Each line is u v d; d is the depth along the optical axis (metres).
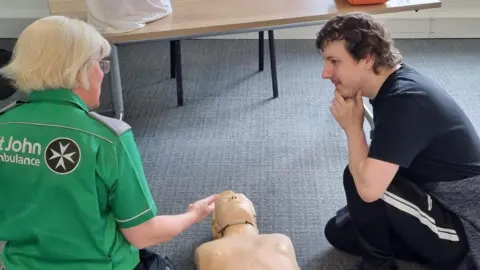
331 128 2.79
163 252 2.06
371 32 1.51
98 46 1.30
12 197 1.29
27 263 1.35
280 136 2.74
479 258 1.64
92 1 2.25
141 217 1.35
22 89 1.29
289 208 2.26
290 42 3.77
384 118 1.54
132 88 3.21
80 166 1.25
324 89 3.16
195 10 2.43
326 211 2.24
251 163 2.54
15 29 3.76
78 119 1.28
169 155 2.61
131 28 2.24
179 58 2.92
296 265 1.78
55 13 2.44
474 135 1.65
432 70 3.35
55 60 1.24
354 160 1.62
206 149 2.65
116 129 1.29
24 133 1.27
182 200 2.32
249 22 2.24
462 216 1.65
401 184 1.68
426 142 1.55
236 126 2.82
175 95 3.13
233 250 1.76
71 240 1.31
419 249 1.77
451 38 3.76
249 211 1.96
